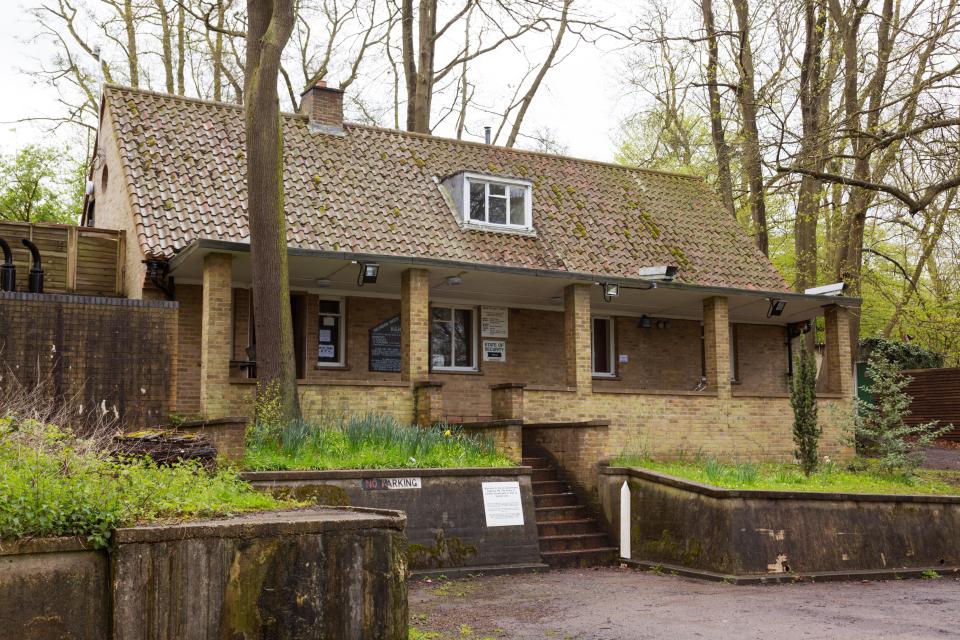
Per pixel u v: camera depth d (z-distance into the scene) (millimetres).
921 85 21891
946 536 15445
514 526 14148
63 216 35281
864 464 19250
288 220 18812
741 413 21047
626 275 21266
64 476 7480
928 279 38688
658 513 14680
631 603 11258
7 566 6395
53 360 14305
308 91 22688
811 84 26266
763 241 28812
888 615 10500
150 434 11430
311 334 19859
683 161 35281
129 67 31391
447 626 9828
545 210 22891
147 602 6727
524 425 17641
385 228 19766
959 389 29234
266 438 14305
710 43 27969
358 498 12953
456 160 23438
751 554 13383
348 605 7547
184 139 20078
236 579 7078
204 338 15984
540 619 10211
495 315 22109
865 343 33250
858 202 26438
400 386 17438
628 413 19672
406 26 29953
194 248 15617
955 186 22203
